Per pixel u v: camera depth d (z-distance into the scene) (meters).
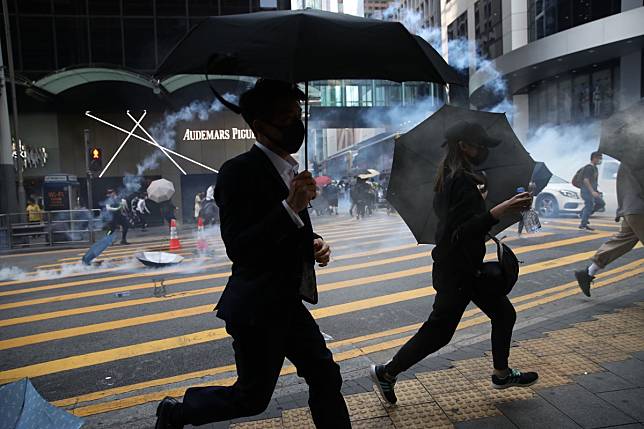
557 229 12.26
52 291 8.37
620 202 4.89
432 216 3.12
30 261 12.87
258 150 2.06
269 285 2.02
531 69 30.03
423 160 3.15
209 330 5.60
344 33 1.97
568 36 26.73
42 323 6.28
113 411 3.62
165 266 10.18
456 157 2.82
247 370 2.10
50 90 21.89
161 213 24.73
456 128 2.80
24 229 15.96
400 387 3.44
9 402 2.26
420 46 2.10
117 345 5.23
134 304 7.04
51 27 24.55
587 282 5.41
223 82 19.88
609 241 5.26
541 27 31.34
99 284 8.75
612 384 3.27
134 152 24.92
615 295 5.65
